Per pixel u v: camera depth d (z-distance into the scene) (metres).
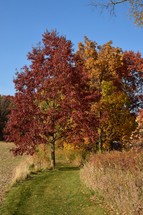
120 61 29.27
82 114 22.69
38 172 22.39
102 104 26.91
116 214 11.98
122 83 34.00
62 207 14.06
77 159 25.42
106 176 14.56
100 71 28.72
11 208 14.38
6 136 23.66
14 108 23.44
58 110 23.19
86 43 29.56
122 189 12.57
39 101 23.67
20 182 19.44
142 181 12.52
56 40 23.89
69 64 23.55
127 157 16.12
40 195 16.27
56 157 27.12
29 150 23.36
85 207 13.60
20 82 23.30
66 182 18.27
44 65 23.52
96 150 27.73
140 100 35.34
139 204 11.05
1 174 23.58
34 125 22.91
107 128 27.55
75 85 23.16
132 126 27.53
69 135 23.77
